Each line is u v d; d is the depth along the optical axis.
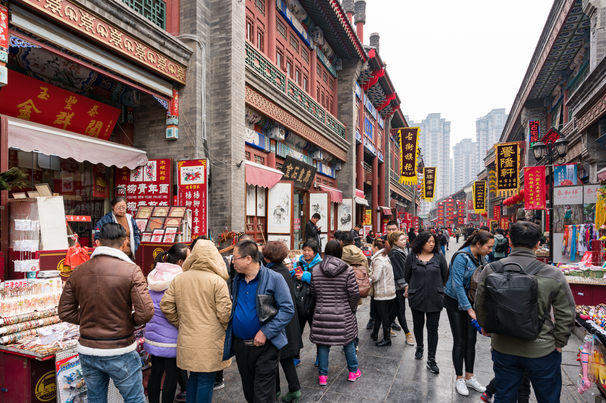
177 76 6.98
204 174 6.84
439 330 6.27
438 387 3.88
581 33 14.06
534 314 2.31
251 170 8.30
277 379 3.54
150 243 6.02
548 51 15.72
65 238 4.48
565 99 18.05
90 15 5.20
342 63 16.94
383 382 4.01
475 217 72.81
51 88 6.00
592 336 3.61
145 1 6.64
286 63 11.95
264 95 9.37
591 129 10.08
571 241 8.45
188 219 6.45
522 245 2.59
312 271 4.08
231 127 7.40
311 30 13.71
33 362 2.86
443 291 4.33
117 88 7.35
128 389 2.44
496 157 19.73
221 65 7.53
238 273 3.05
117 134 7.68
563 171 11.19
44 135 5.29
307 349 5.21
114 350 2.35
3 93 5.46
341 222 16.06
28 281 3.43
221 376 3.88
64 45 4.98
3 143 3.59
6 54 4.29
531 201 11.03
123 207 5.22
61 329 3.25
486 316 2.45
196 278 2.79
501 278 2.42
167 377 2.96
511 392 2.51
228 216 7.35
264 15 10.38
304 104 12.27
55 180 6.71
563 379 4.14
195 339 2.71
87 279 2.39
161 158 7.27
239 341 2.93
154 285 3.02
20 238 4.30
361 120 19.25
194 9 7.23
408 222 32.50
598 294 5.61
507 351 2.49
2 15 4.24
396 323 6.54
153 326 2.99
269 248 3.53
